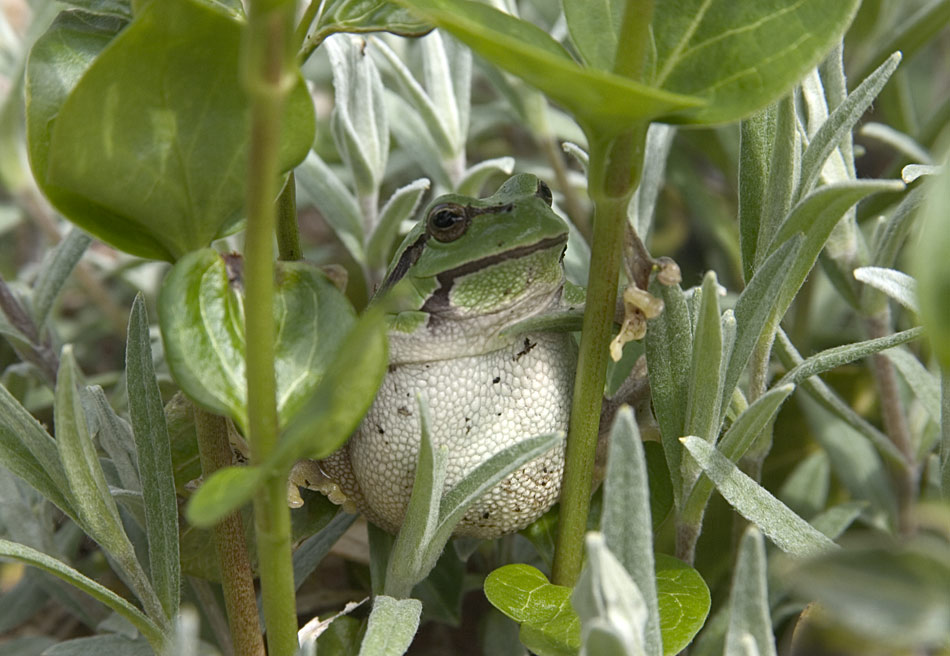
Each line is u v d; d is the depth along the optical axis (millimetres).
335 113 385
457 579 350
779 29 295
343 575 379
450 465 330
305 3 395
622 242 302
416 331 326
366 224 389
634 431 289
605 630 282
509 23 292
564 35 410
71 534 364
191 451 329
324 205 388
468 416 328
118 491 324
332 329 294
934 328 269
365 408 284
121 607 306
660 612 309
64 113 286
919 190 338
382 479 330
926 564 267
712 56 296
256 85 271
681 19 297
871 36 403
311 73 466
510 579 316
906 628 267
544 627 309
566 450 323
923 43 390
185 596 352
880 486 369
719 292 318
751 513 308
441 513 312
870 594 267
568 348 331
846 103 314
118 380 397
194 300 292
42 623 385
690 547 324
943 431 319
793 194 320
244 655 313
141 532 342
